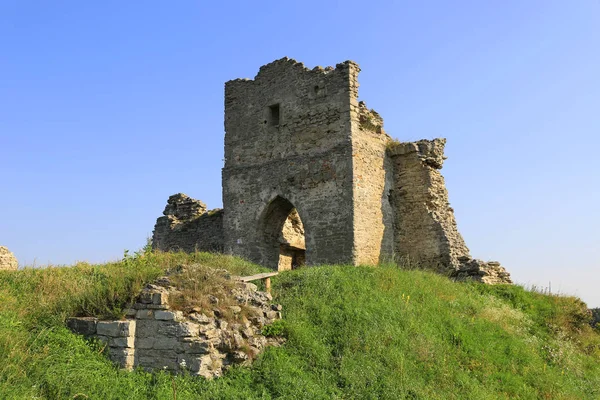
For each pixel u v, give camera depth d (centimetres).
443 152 2214
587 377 1307
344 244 1917
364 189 1991
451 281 1758
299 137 2089
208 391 812
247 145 2233
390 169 2175
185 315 886
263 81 2227
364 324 1131
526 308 1672
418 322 1223
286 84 2156
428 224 2066
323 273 1442
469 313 1430
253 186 2181
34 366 782
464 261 1977
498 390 1081
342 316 1150
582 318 1683
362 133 2039
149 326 880
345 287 1331
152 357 867
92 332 895
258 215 2147
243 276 1200
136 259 1242
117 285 971
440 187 2145
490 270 1917
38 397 719
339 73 2020
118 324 878
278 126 2155
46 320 927
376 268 1609
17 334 845
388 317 1196
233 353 904
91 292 980
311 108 2073
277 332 1010
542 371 1226
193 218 2483
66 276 1272
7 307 994
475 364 1144
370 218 1998
